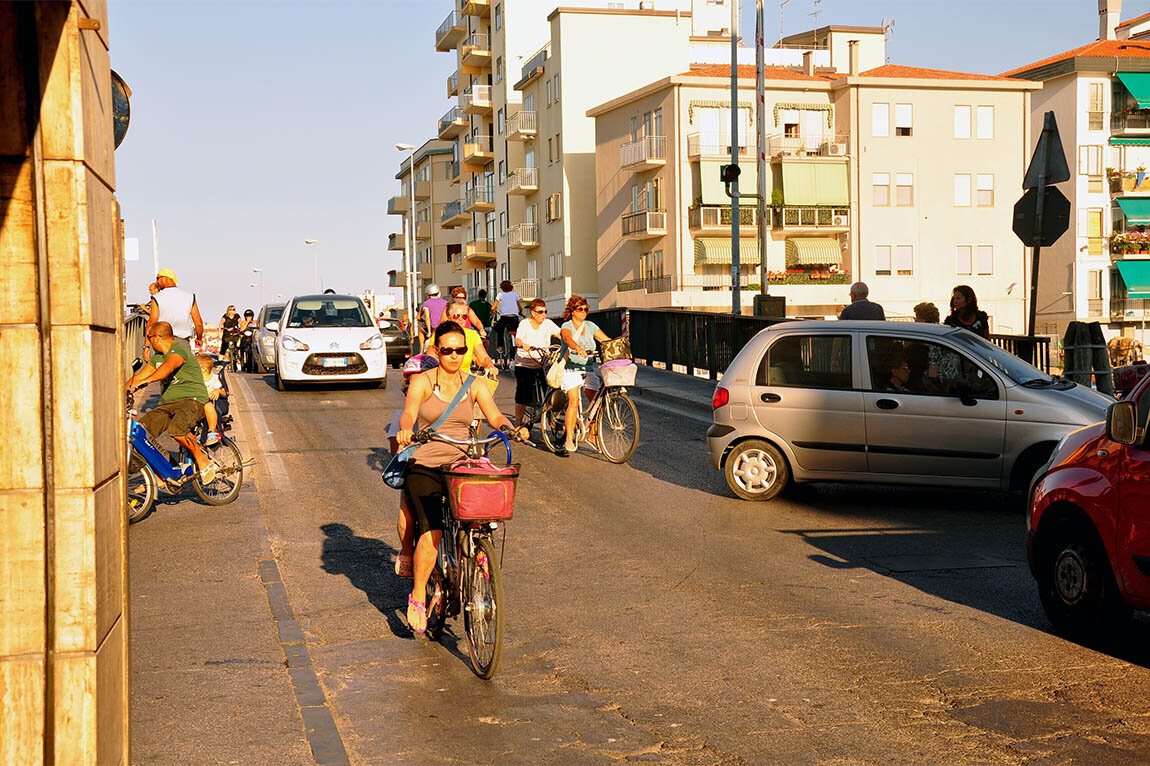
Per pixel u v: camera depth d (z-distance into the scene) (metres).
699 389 21.75
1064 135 66.06
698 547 9.88
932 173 62.03
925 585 8.46
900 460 11.46
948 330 11.68
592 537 10.35
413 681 6.46
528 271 75.25
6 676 3.72
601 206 66.38
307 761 5.18
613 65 68.25
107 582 3.91
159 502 12.32
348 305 24.02
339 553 9.84
